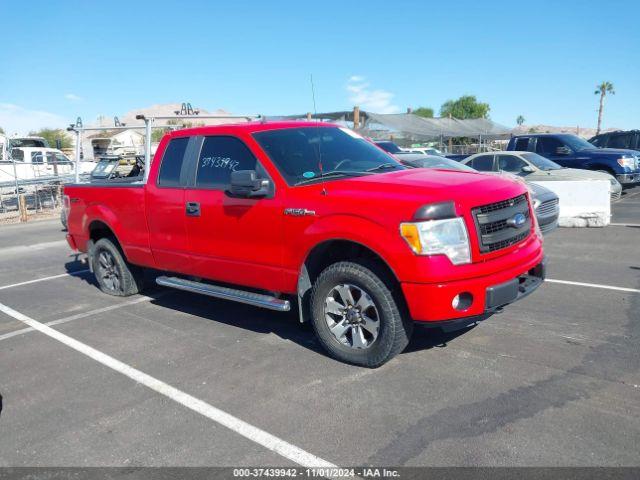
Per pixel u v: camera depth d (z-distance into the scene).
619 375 3.93
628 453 2.98
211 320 5.79
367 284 4.05
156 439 3.45
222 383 4.20
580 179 10.85
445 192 3.92
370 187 4.18
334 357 4.47
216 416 3.69
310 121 5.52
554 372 4.02
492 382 3.91
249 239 4.81
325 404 3.74
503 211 4.11
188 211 5.32
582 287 6.29
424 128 27.98
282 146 4.88
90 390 4.23
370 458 3.08
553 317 5.25
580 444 3.08
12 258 10.77
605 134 19.73
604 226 10.52
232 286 5.49
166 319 5.92
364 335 4.30
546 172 11.43
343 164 4.92
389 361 4.38
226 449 3.28
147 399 4.01
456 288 3.77
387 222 3.87
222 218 5.00
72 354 5.04
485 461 2.98
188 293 7.00
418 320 3.87
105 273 7.12
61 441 3.49
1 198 20.45
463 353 4.45
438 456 3.05
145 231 5.96
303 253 4.39
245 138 4.95
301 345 4.90
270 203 4.60
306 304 4.61
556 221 9.27
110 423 3.69
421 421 3.43
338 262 4.28
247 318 5.79
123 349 5.07
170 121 7.18
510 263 4.07
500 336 4.80
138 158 9.59
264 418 3.61
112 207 6.43
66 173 23.61
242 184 4.52
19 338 5.60
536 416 3.41
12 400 4.14
